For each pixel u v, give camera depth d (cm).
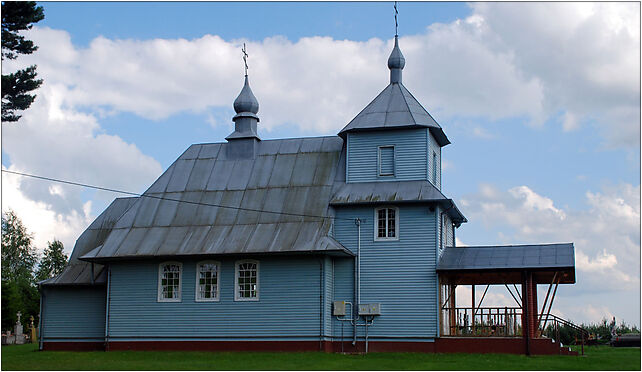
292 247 3725
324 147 4200
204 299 3872
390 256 3800
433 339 3678
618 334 5231
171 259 3938
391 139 3981
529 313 3603
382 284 3781
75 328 4172
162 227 4053
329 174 4050
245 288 3834
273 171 4156
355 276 3806
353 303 3784
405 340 3703
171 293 3934
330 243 3709
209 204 4091
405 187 3875
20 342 5872
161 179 4309
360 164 3991
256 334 3769
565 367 3081
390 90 4172
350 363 3203
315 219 3862
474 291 4041
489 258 3728
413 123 3934
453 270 3694
